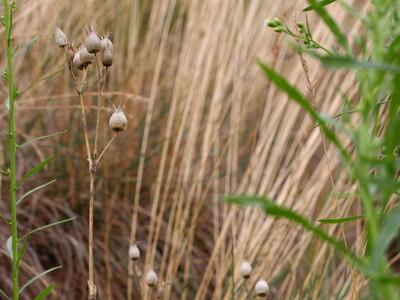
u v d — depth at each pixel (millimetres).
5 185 2883
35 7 3090
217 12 3084
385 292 890
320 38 2785
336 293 2309
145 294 2029
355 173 925
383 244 849
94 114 3061
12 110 1504
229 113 3234
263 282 1730
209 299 2760
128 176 3025
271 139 2736
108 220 2713
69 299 2684
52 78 3098
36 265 2672
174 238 2570
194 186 2707
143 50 3152
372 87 935
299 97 909
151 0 3533
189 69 3082
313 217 2760
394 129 902
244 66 3012
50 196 2943
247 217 2557
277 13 3074
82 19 3209
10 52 1493
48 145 3010
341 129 949
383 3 966
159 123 3135
